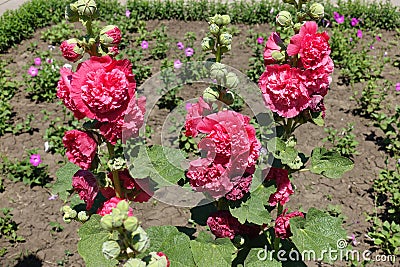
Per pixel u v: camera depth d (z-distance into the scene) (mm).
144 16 2652
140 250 606
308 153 1765
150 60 2273
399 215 1499
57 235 1458
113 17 2607
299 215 891
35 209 1542
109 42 744
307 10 823
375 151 1767
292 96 772
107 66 697
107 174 826
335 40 2305
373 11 2586
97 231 740
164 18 2664
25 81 2066
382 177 1589
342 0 2844
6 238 1443
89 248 726
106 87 685
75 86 687
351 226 1479
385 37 2479
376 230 1455
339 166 854
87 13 739
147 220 1494
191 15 2643
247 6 2676
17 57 2305
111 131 719
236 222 818
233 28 2502
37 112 1963
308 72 783
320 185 1630
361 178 1656
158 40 2375
